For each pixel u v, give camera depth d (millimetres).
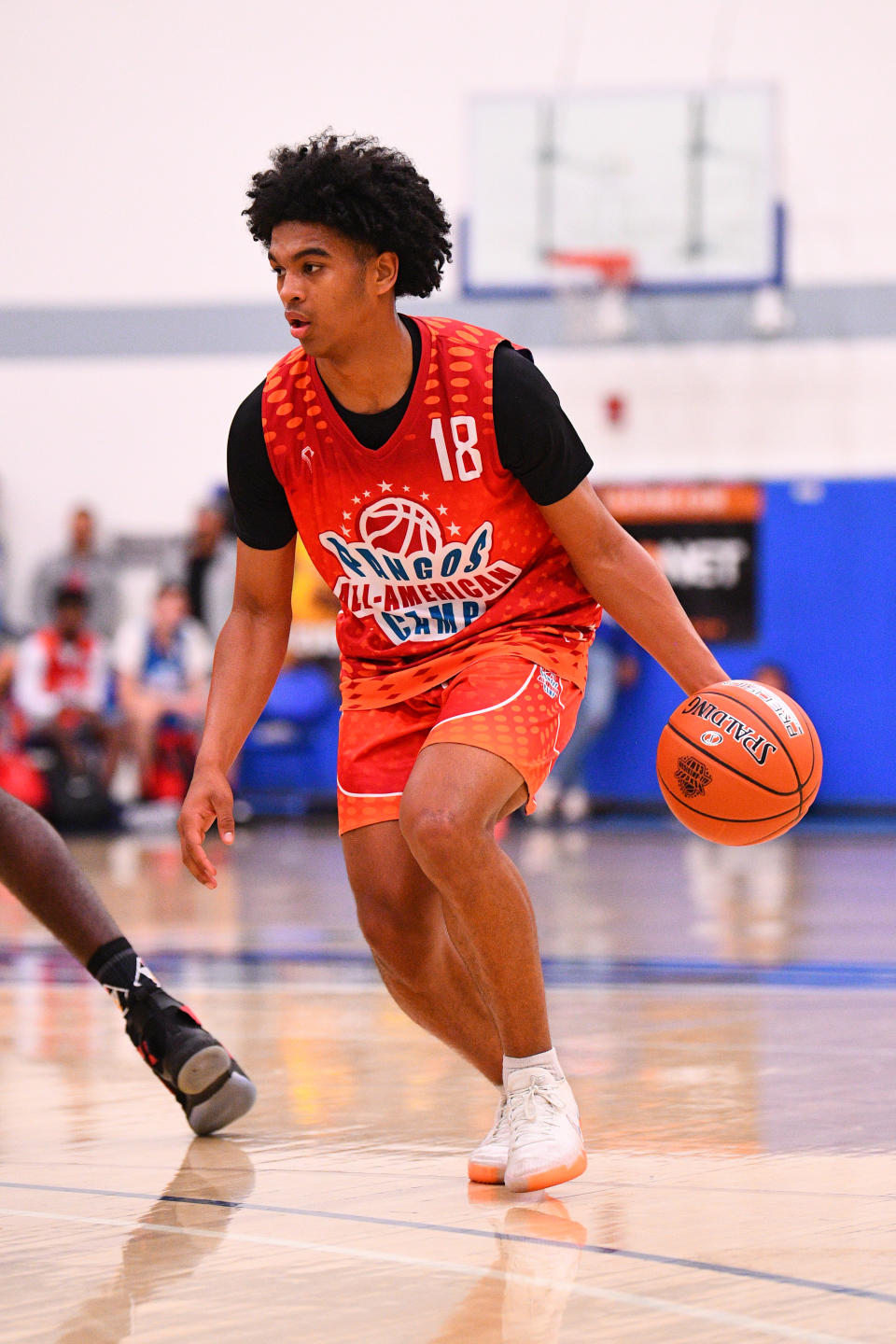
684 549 29562
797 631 29203
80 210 31516
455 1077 6949
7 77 31719
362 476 5289
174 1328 3590
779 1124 5812
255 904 15344
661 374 29703
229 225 31281
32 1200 4844
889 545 28938
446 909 5242
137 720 28516
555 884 17203
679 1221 4480
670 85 30062
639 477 29781
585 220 29219
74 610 28188
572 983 9742
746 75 29812
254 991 9695
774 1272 3939
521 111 29297
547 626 5543
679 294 29578
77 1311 3725
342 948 11898
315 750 29703
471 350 5230
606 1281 3877
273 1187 5000
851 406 29250
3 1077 7078
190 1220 4574
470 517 5305
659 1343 3387
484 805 5000
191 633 28938
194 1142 5723
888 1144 5461
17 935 13273
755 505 29391
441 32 30781
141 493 31312
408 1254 4176
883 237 29297
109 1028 8430
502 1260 4098
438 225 5215
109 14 31562
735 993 9281
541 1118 5000
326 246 4977
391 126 30953
